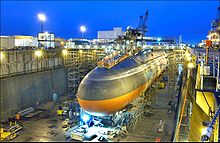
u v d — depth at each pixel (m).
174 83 58.50
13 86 40.72
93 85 31.97
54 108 43.66
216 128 34.12
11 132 31.00
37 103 46.22
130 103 36.00
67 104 44.97
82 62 61.38
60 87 54.28
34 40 65.75
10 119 37.69
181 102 43.00
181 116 37.34
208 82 44.53
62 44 72.50
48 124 35.72
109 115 32.81
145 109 40.38
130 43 64.06
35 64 47.72
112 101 31.36
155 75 52.50
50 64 52.44
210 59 62.38
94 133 31.38
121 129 32.41
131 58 44.22
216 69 51.16
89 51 63.59
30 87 44.78
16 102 41.38
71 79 56.47
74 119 37.16
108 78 33.00
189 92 55.66
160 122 33.78
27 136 31.38
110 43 72.81
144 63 46.75
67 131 31.94
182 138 30.28
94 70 35.53
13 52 42.19
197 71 55.78
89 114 33.75
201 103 49.28
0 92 38.03
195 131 38.59
